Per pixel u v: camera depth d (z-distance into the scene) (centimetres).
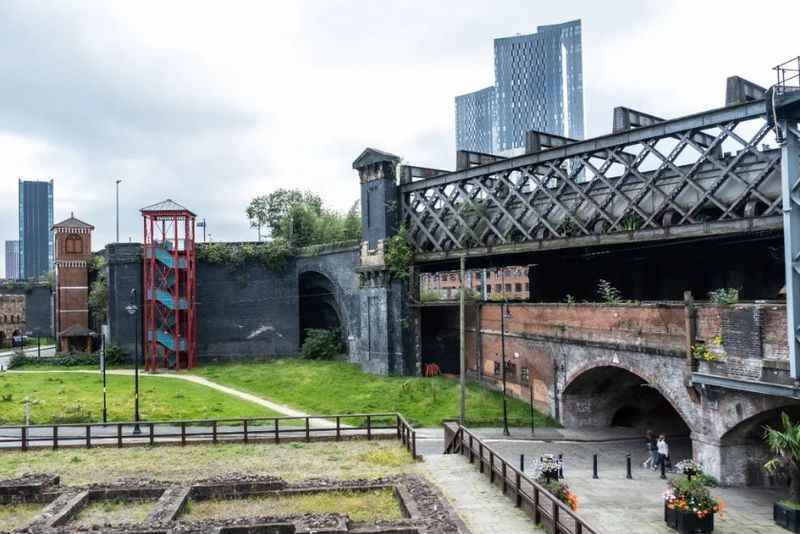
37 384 4562
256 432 2502
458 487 1819
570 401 3425
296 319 6153
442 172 5191
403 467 2078
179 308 5697
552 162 3788
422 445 2997
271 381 4931
